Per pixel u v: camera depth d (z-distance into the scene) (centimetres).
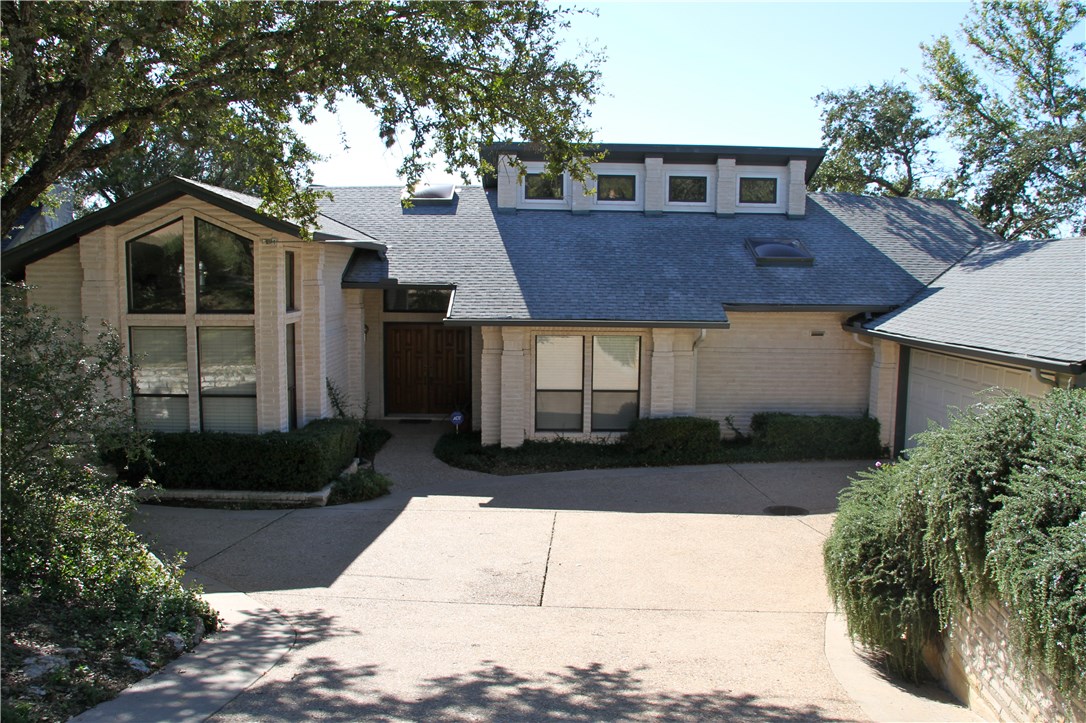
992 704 583
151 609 700
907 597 677
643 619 799
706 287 1614
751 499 1270
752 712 579
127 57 923
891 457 1542
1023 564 509
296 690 582
